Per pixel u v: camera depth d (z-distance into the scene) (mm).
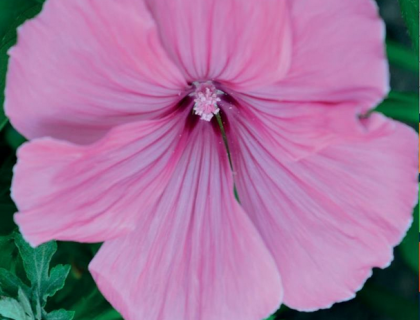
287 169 207
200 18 178
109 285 209
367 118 178
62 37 179
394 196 201
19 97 183
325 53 180
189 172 211
